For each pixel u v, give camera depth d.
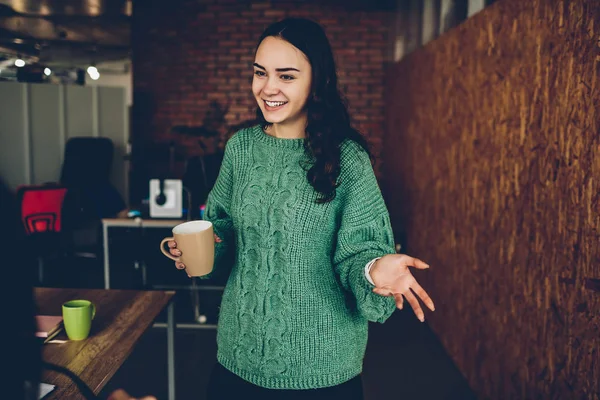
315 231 1.13
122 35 6.07
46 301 1.72
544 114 1.82
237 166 1.22
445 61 3.22
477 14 2.59
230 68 6.05
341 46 5.96
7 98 5.85
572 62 1.62
